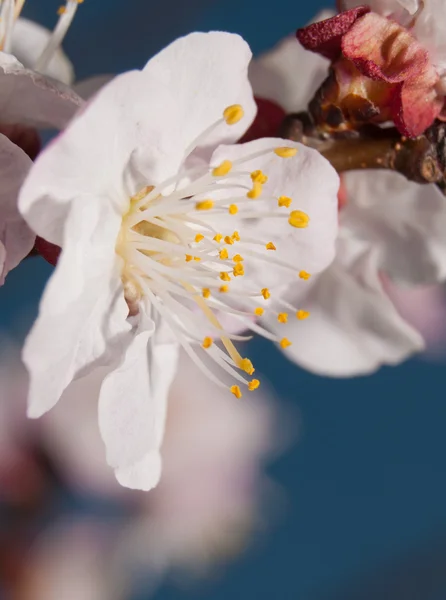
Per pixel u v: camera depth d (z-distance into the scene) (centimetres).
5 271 12
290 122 13
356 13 12
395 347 14
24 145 12
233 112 12
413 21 12
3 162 12
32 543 16
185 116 12
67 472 16
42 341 11
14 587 16
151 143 12
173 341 13
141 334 12
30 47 14
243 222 13
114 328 12
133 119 12
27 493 16
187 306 13
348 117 13
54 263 12
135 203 12
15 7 13
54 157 11
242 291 13
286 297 13
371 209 14
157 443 13
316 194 12
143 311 12
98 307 12
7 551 16
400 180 14
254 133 13
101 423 12
